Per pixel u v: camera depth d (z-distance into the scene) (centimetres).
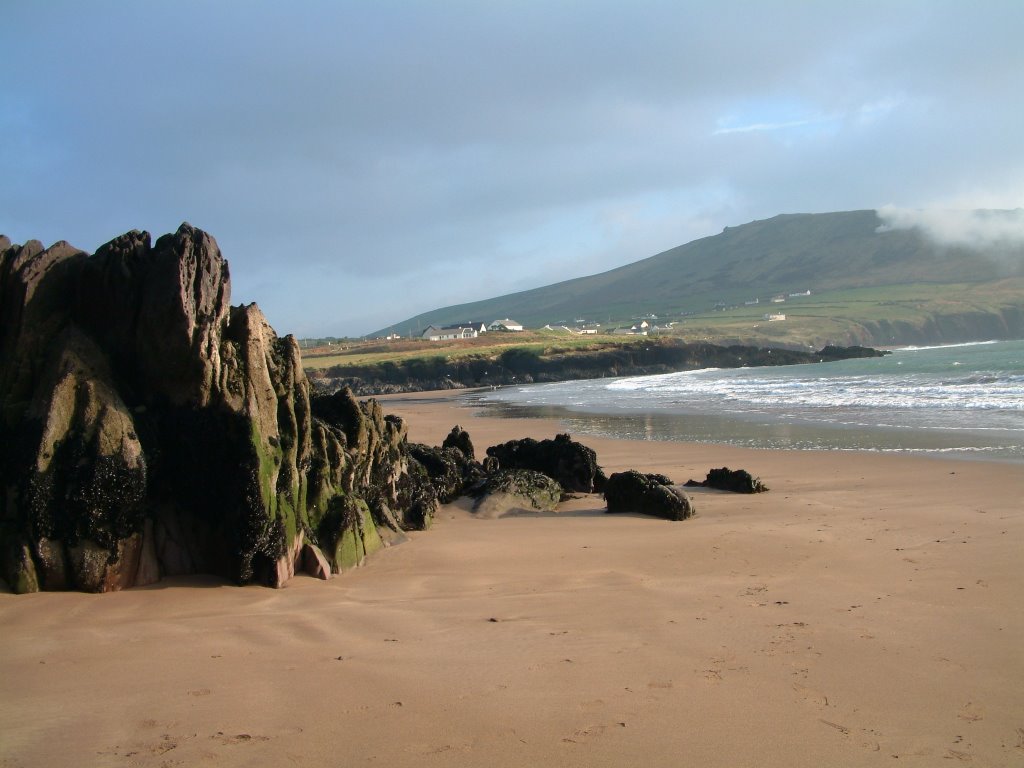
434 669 677
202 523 1006
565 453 2008
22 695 609
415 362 11569
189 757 511
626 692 627
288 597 923
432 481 1711
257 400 1031
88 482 894
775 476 2008
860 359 11481
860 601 876
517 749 530
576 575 1048
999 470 1839
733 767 507
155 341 1004
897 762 515
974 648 715
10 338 1014
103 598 877
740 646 735
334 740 539
